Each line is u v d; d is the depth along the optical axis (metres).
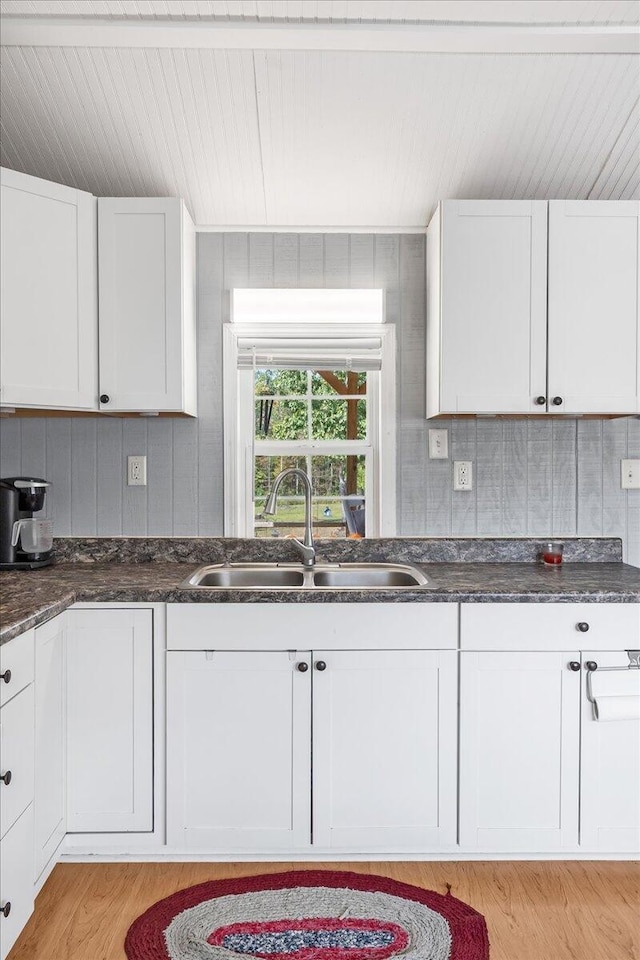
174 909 1.95
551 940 1.83
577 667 2.14
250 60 2.24
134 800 2.15
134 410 2.48
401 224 2.78
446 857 2.21
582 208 2.46
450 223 2.45
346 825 2.16
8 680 1.65
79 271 2.39
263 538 2.77
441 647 2.15
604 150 2.54
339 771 2.15
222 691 2.14
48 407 2.34
